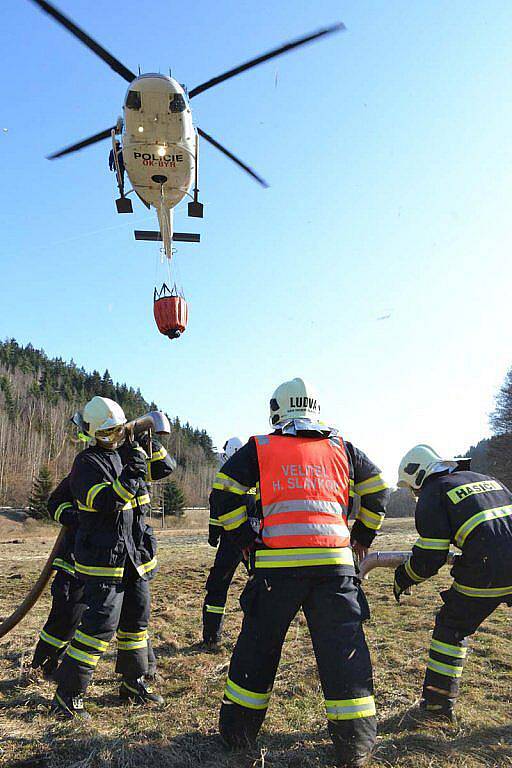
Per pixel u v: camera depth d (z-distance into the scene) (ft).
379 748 10.37
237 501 11.12
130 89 21.16
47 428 249.55
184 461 318.86
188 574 33.40
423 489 12.66
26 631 19.06
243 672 10.45
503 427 165.99
